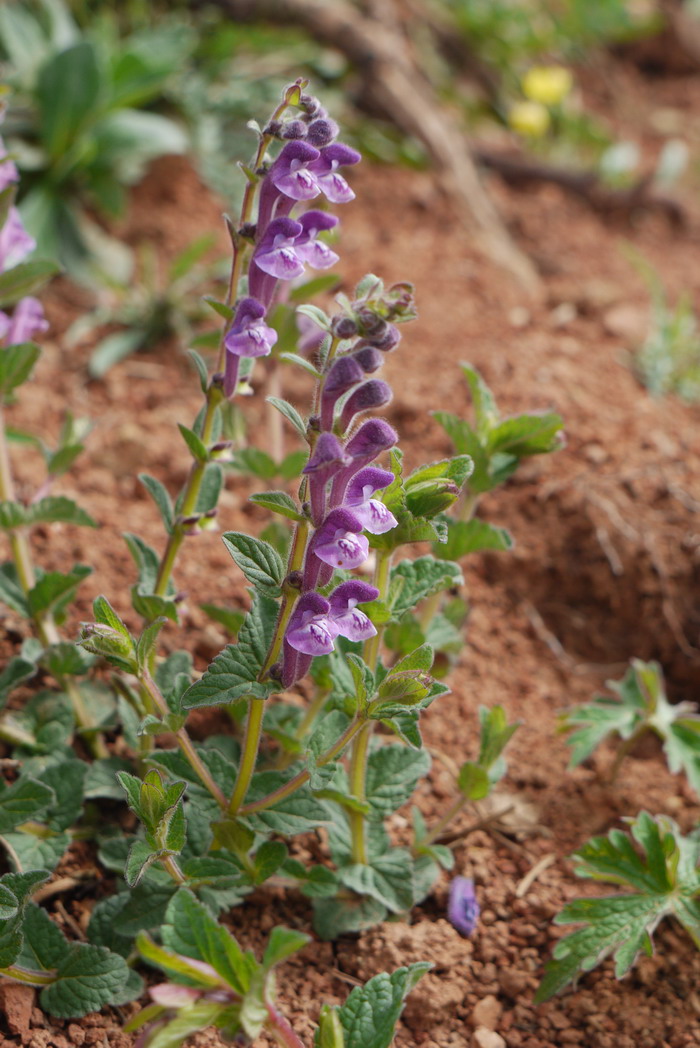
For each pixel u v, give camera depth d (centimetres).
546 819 67
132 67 85
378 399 55
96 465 75
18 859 61
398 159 98
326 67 100
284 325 66
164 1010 55
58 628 68
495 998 62
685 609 73
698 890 62
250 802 60
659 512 74
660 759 70
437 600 65
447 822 64
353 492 57
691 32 134
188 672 64
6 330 63
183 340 81
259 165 58
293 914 63
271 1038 60
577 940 61
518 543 74
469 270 89
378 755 63
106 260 84
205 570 71
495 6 119
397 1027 61
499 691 71
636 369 81
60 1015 59
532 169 106
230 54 98
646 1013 62
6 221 63
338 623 57
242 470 67
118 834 63
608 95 128
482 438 64
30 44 88
